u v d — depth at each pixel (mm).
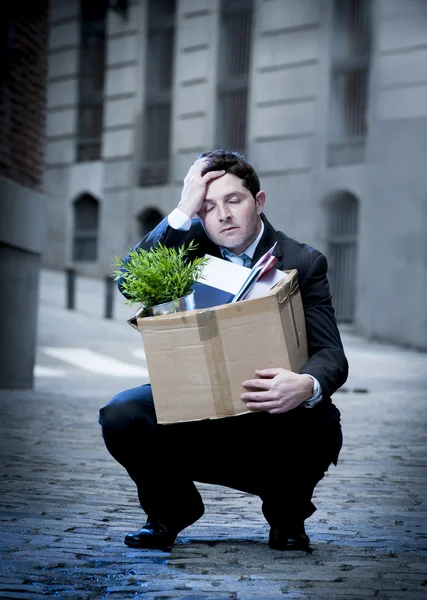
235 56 29203
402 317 24000
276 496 3840
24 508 4750
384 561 3732
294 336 3480
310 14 27125
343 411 10234
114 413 3629
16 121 12359
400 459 6879
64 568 3525
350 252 26094
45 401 10789
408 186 24156
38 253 12906
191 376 3416
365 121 25953
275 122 27734
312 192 26766
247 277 3479
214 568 3549
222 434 3648
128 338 20906
